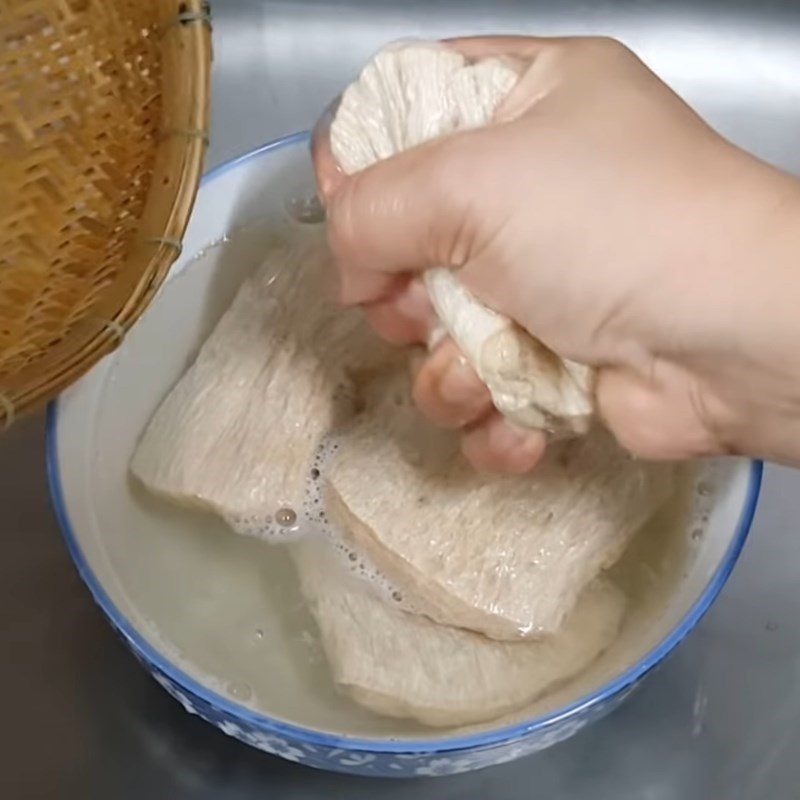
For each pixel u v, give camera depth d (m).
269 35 0.70
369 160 0.45
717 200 0.38
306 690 0.50
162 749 0.53
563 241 0.39
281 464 0.53
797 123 0.69
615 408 0.42
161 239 0.47
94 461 0.52
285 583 0.52
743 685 0.55
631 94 0.41
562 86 0.42
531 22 0.69
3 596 0.56
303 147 0.56
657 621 0.48
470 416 0.45
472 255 0.41
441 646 0.50
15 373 0.45
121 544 0.52
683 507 0.51
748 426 0.40
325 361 0.54
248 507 0.52
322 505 0.53
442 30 0.69
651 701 0.54
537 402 0.43
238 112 0.69
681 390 0.40
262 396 0.54
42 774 0.53
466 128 0.42
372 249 0.43
